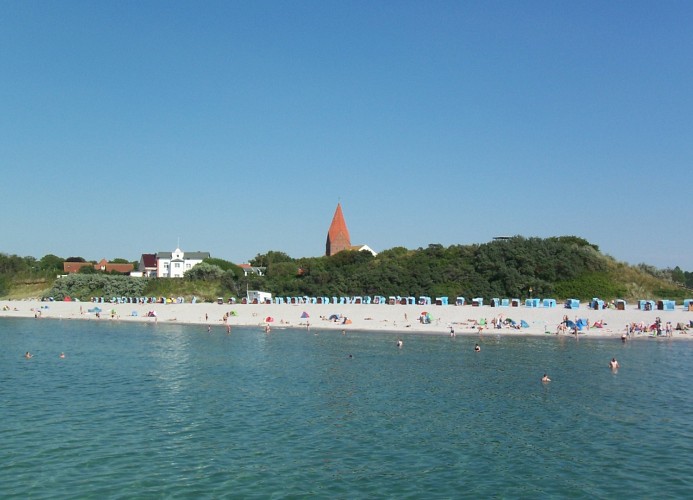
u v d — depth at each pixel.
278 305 110.31
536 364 56.56
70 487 25.30
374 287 120.12
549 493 24.95
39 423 34.91
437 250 133.75
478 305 103.50
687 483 26.08
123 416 36.69
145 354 63.84
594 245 131.75
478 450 30.39
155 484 25.69
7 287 162.50
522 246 124.25
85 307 125.81
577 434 33.22
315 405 39.69
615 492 25.11
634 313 88.44
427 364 56.62
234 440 31.81
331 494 24.77
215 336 82.12
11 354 63.94
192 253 191.25
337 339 77.75
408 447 30.81
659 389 45.03
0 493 24.62
